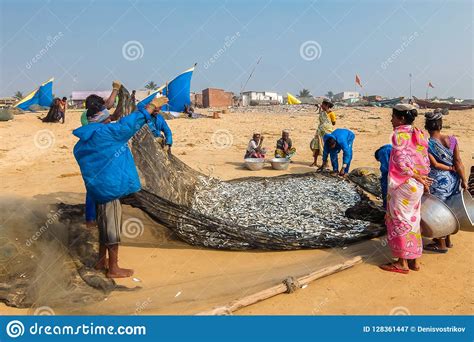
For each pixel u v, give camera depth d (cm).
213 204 826
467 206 641
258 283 530
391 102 5244
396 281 536
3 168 1263
